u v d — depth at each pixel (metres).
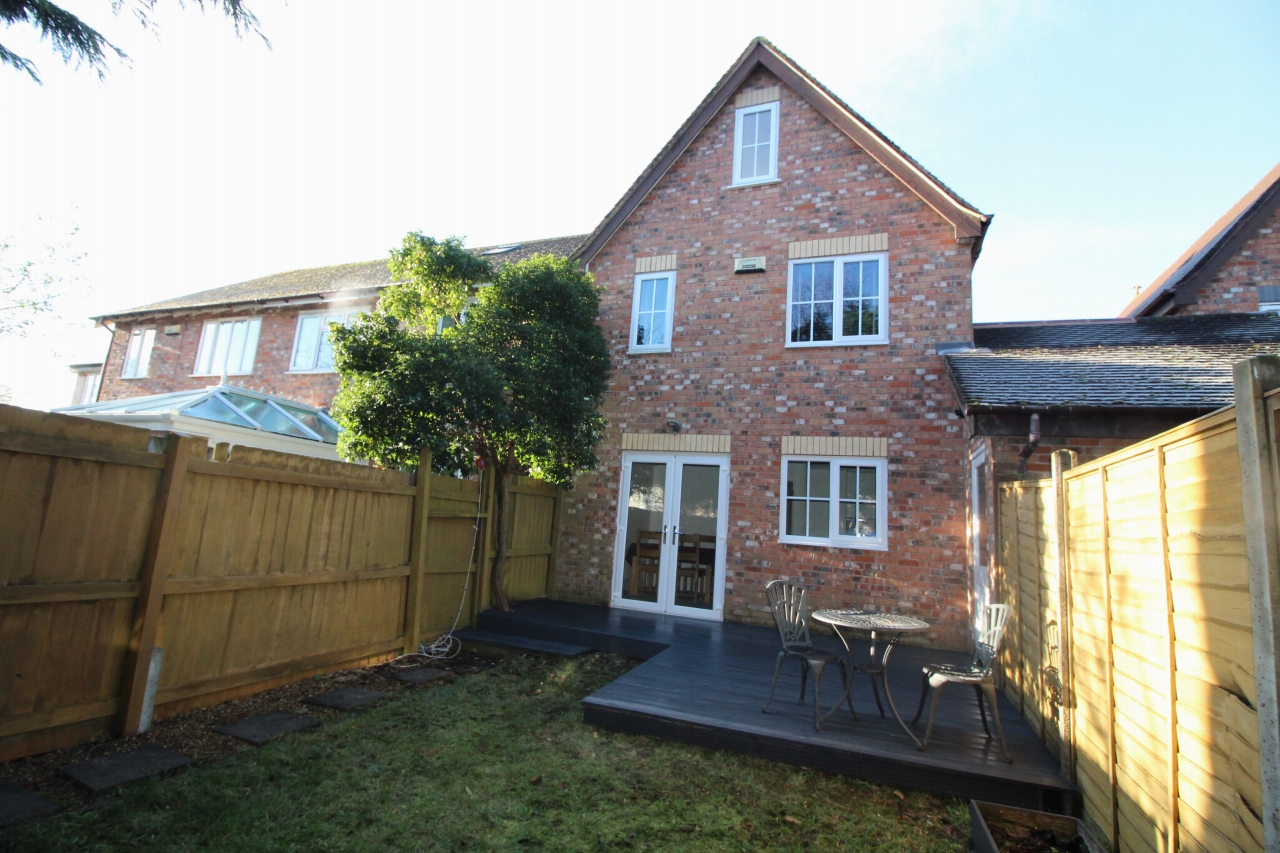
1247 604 2.18
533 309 9.14
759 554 9.54
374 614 7.11
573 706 5.94
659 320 10.91
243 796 3.79
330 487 6.45
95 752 4.21
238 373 15.39
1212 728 2.44
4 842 3.08
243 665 5.55
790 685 6.23
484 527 9.14
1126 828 3.30
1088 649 3.87
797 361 9.84
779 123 10.67
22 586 3.91
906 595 8.76
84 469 4.29
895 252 9.61
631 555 10.44
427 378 7.45
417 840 3.46
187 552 5.00
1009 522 6.09
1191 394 6.12
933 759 4.41
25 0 4.95
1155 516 2.94
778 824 3.88
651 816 3.89
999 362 7.95
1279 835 1.90
